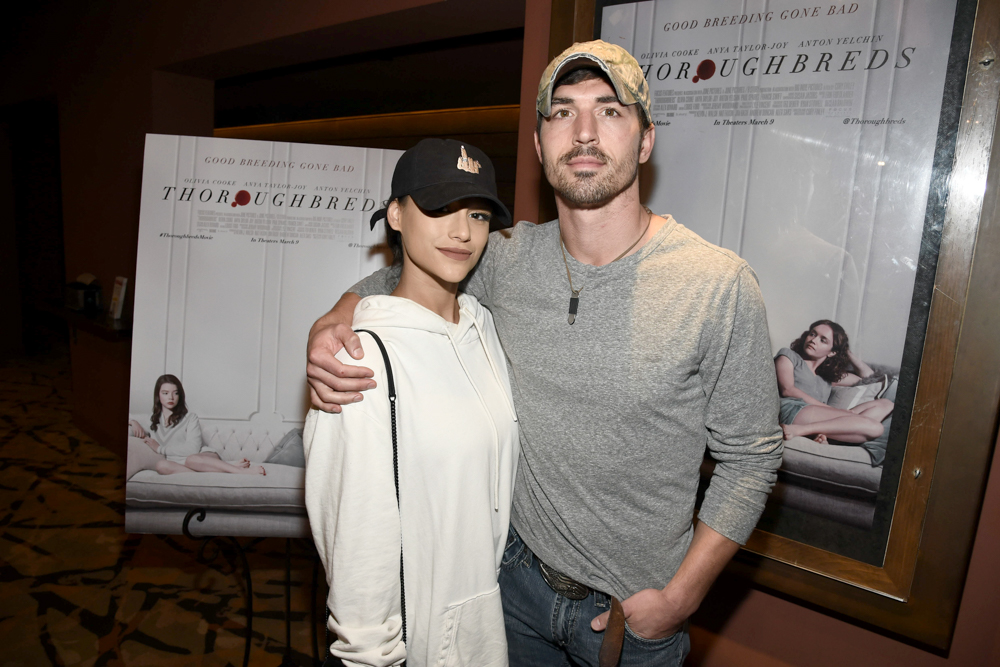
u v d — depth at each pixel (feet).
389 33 8.36
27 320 20.76
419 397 3.33
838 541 4.79
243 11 9.37
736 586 5.51
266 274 6.43
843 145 4.46
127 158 11.80
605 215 3.61
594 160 3.48
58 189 20.24
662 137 5.24
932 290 4.26
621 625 3.65
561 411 3.75
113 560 8.71
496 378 3.84
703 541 3.60
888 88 4.26
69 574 8.33
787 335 4.84
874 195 4.39
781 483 5.01
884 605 4.64
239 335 6.43
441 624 3.41
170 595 7.97
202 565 8.70
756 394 3.52
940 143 4.13
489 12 7.20
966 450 4.25
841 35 4.38
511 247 4.23
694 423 3.66
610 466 3.63
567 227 3.77
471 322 3.79
